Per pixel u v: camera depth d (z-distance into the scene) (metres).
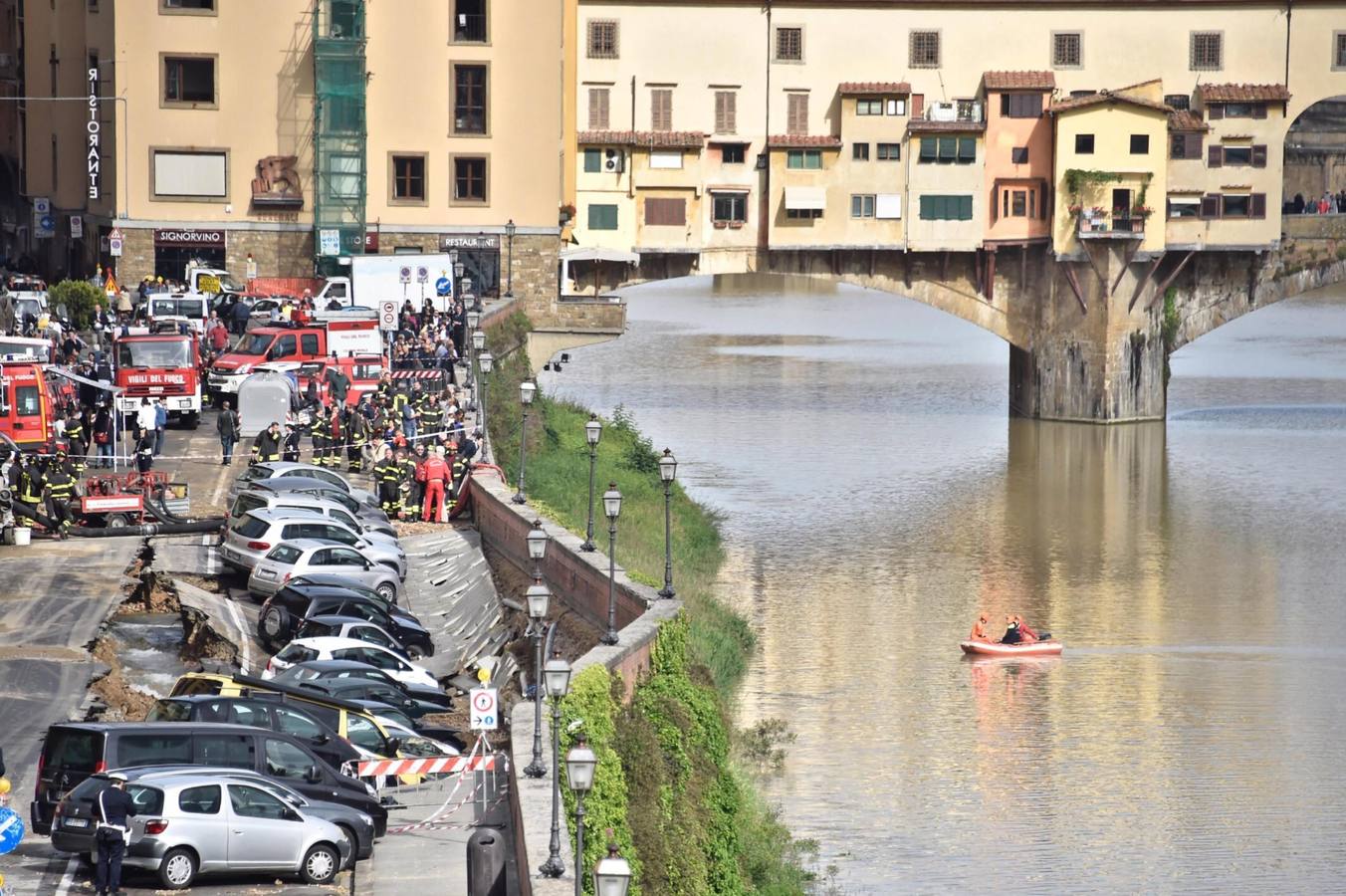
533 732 84.38
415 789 89.06
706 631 139.75
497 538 136.38
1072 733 128.50
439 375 175.88
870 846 107.50
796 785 117.00
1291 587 171.88
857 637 152.12
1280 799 116.38
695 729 103.44
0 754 74.69
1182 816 113.38
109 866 69.69
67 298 199.88
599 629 114.38
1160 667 144.88
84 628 107.94
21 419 141.00
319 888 73.56
